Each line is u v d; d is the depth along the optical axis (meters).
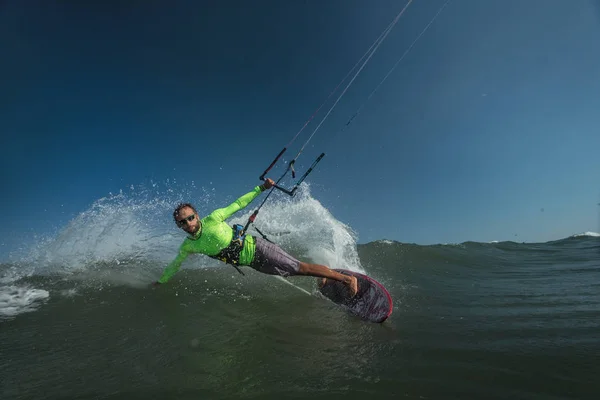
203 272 5.97
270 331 3.81
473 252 8.89
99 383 2.89
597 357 2.93
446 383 2.70
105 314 4.33
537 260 8.10
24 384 2.89
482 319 4.00
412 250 8.29
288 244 6.93
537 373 2.77
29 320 4.18
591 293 4.88
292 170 5.00
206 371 3.03
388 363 3.04
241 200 4.59
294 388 2.71
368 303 4.32
